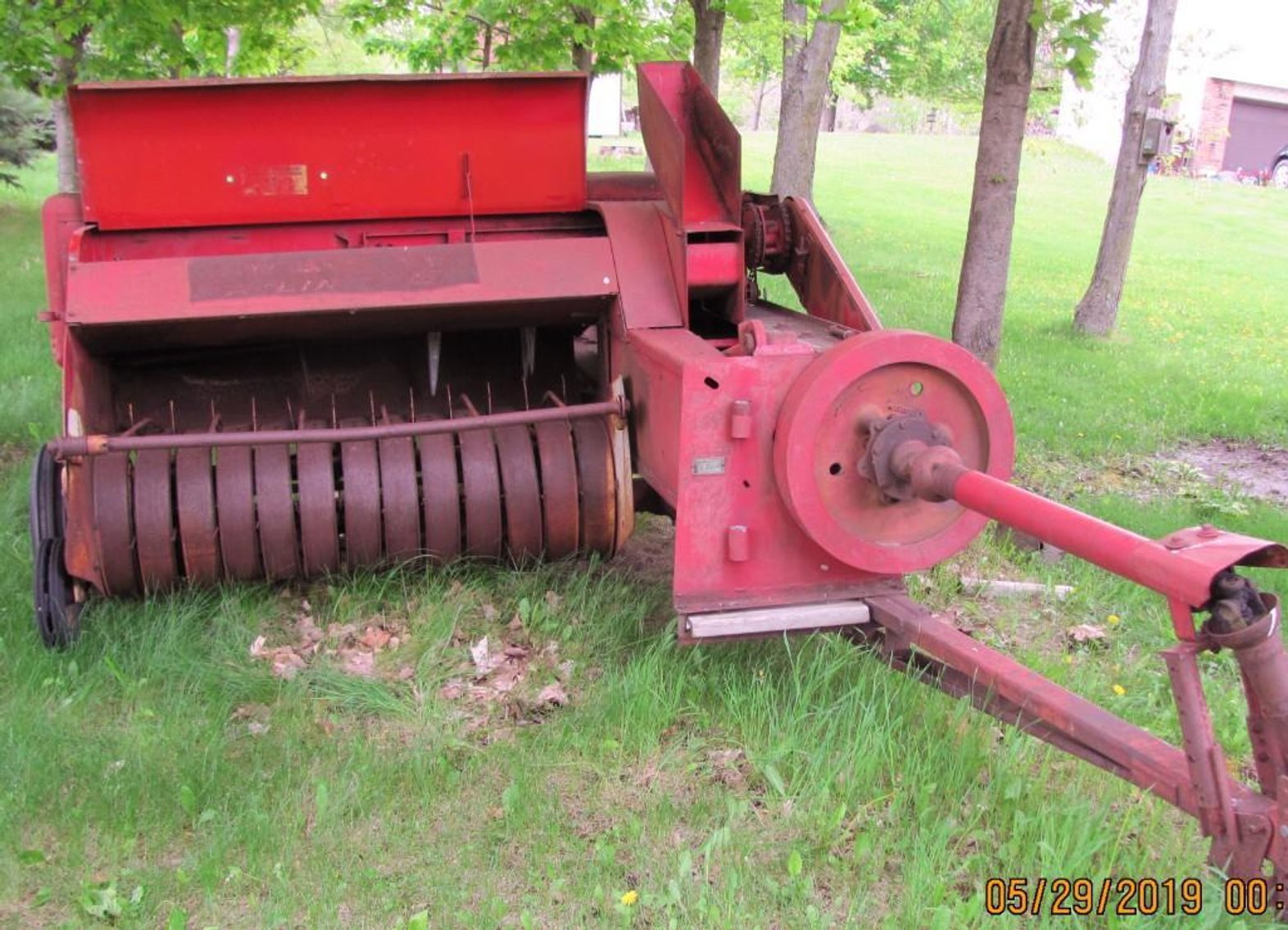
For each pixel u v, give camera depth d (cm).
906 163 3234
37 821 344
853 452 374
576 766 379
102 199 466
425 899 319
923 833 336
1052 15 593
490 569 499
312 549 463
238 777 365
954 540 391
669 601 502
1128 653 481
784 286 1208
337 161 484
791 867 321
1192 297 1542
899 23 2300
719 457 378
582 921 311
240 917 312
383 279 453
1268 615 271
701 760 385
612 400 466
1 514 559
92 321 426
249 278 445
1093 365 1022
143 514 443
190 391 542
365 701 416
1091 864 328
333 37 2236
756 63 2361
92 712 402
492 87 478
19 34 751
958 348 372
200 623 456
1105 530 287
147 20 784
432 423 447
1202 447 823
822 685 408
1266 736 283
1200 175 3259
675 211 465
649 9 1100
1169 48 1112
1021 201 2644
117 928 306
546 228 527
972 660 358
